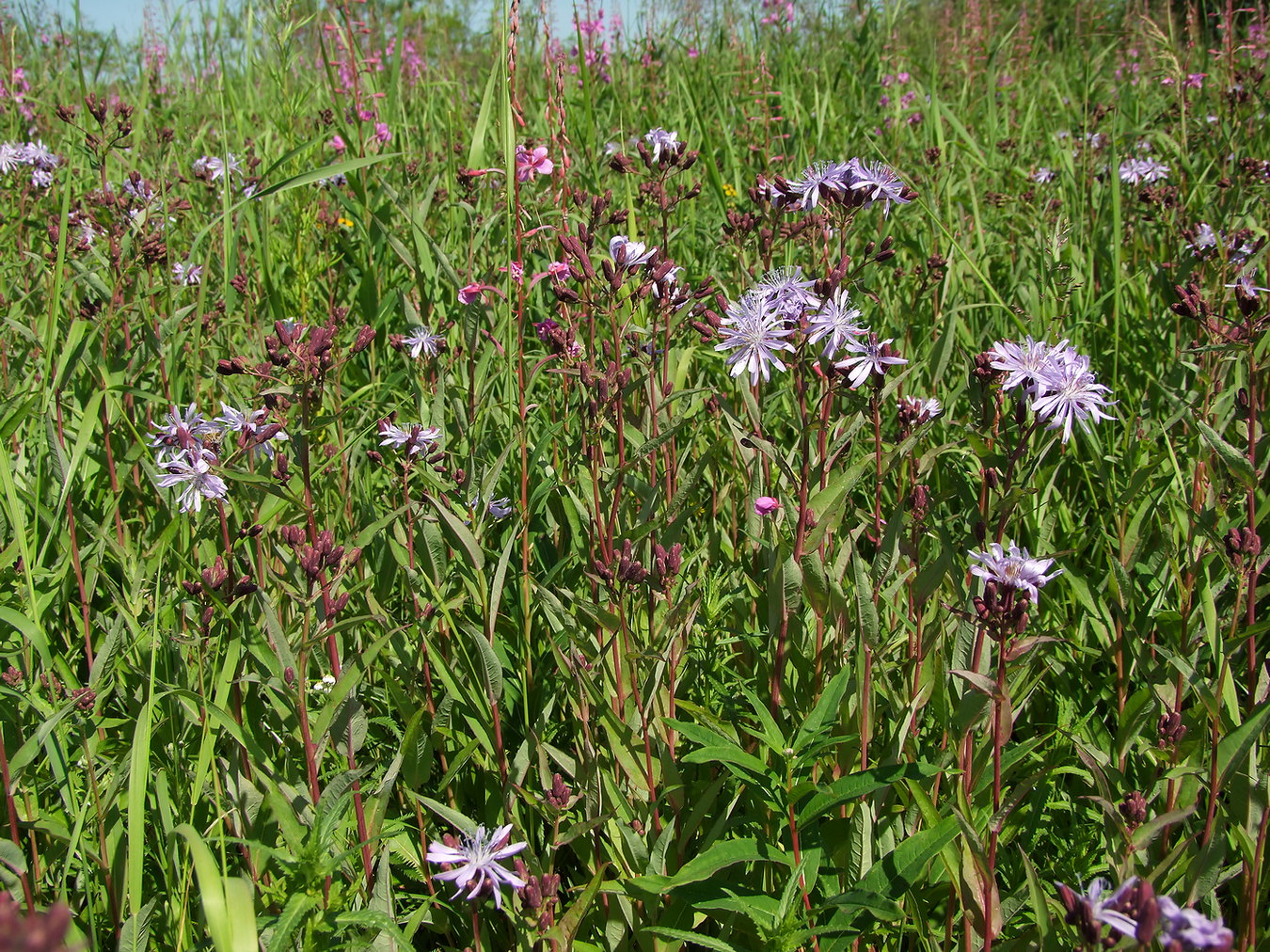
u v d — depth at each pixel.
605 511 0.59
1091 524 0.71
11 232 0.93
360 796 0.49
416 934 0.50
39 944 0.21
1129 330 0.85
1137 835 0.42
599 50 1.31
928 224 1.02
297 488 0.61
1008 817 0.47
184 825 0.37
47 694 0.50
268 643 0.48
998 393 0.51
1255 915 0.44
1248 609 0.49
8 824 0.45
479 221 0.77
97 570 0.56
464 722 0.54
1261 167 0.92
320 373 0.51
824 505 0.50
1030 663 0.47
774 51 1.60
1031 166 1.28
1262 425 0.57
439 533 0.54
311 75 1.40
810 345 0.52
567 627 0.49
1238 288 0.54
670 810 0.50
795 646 0.52
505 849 0.42
